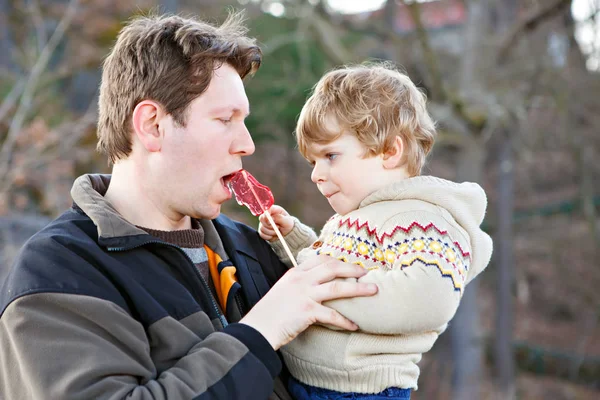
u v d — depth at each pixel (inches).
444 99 337.7
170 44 66.3
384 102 71.9
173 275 67.1
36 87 279.4
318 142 74.0
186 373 57.5
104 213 65.2
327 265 67.3
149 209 69.3
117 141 68.9
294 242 83.9
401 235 66.8
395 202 70.1
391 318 63.8
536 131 408.2
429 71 333.4
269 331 61.7
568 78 371.2
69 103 359.6
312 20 366.9
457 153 352.5
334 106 72.5
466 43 378.3
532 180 541.6
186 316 64.2
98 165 302.8
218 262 73.7
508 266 506.6
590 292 532.4
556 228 537.0
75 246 62.7
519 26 358.9
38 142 243.8
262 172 534.3
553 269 543.5
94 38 345.7
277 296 64.2
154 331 61.4
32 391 56.4
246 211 400.8
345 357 66.6
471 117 337.7
